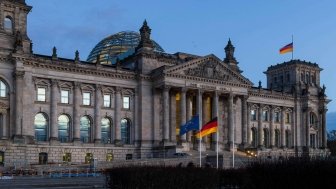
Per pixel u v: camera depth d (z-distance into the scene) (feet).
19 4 362.33
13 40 356.59
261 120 504.43
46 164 333.21
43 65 365.40
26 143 348.59
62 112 375.25
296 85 547.08
